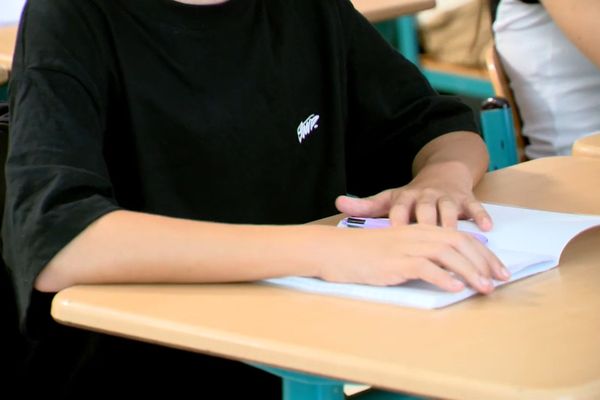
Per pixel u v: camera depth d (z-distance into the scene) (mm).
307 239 1446
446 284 1328
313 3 2076
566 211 1729
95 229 1477
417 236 1425
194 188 1865
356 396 1595
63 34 1734
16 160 1596
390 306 1313
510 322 1237
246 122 1907
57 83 1683
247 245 1442
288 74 1990
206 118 1857
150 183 1825
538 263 1433
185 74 1845
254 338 1213
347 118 2160
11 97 1703
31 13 1769
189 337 1258
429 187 1771
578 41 2797
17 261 1519
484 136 2529
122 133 1831
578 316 1255
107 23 1789
